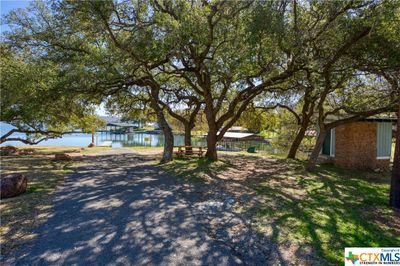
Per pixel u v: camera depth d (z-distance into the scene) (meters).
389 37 7.51
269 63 10.10
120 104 17.70
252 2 8.64
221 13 9.73
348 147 12.92
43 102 11.62
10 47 12.25
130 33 10.23
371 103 12.05
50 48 11.46
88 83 10.68
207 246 4.31
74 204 6.35
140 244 4.34
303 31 8.51
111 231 4.83
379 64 8.90
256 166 12.85
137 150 21.69
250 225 5.15
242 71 10.27
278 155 19.77
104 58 9.93
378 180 10.27
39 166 11.98
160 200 6.74
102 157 15.89
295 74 11.09
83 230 4.86
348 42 8.54
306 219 5.47
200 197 7.06
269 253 4.10
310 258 3.96
